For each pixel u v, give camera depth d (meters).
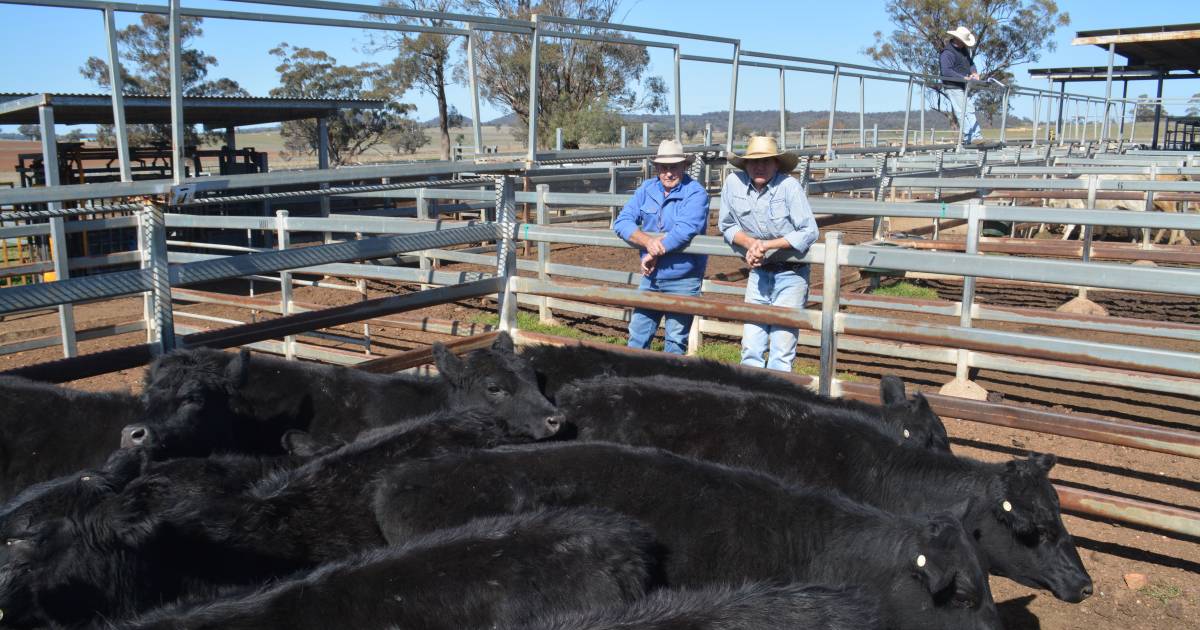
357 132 30.30
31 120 11.77
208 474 3.93
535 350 5.81
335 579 3.10
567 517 3.46
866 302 9.80
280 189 17.48
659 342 9.63
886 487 4.55
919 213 8.50
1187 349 9.86
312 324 5.94
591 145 24.88
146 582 3.40
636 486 3.93
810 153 12.88
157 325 5.18
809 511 3.82
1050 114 24.31
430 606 3.09
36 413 4.76
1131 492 6.16
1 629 3.18
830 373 5.88
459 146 19.91
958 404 5.42
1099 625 4.68
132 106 11.58
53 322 12.05
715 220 16.50
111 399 4.95
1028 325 10.95
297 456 4.35
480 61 26.02
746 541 3.76
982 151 18.19
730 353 9.53
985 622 3.46
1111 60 24.64
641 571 3.38
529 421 4.84
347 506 3.90
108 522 3.26
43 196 4.39
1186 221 7.49
